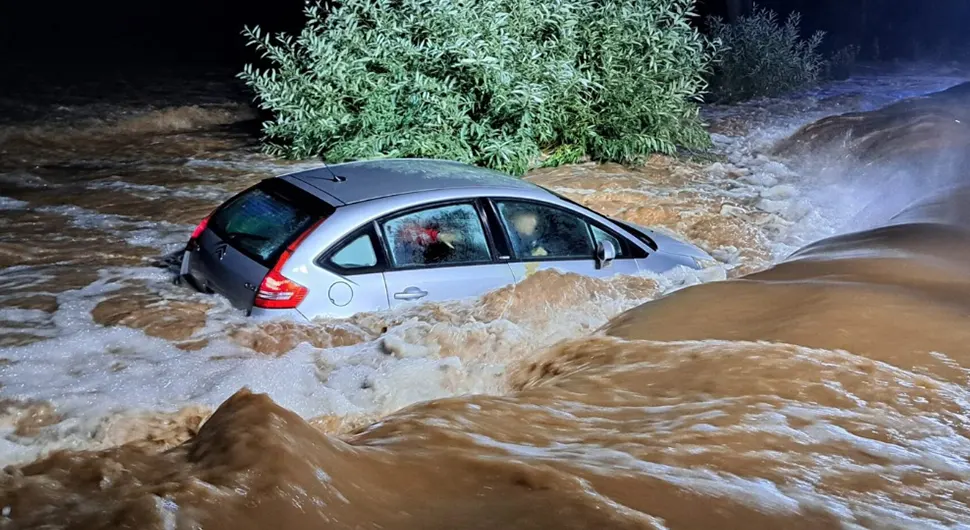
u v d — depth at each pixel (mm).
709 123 18266
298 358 6121
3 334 6598
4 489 2805
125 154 13922
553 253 7355
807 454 4094
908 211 10719
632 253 7723
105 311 7023
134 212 10547
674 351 5602
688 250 8195
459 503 3174
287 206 6844
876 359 5406
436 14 13156
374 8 13773
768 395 4832
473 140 12930
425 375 5945
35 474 2965
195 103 17641
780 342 5656
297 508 2824
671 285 7727
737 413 4539
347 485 3107
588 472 3578
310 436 3320
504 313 6773
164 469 3025
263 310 6453
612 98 13953
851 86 24688
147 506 2641
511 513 3096
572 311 7039
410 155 12875
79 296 7473
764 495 3572
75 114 15727
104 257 8758
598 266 7508
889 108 18000
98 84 19703
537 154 13164
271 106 13828
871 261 7730
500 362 6324
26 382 5844
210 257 6996
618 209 11594
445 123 12852
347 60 13484
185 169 12953
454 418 4254
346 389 5871
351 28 13641
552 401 4801
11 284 7781
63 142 14406
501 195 7191
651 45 14172
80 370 6039
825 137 15977
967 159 13438
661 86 14344
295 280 6430
